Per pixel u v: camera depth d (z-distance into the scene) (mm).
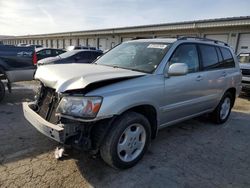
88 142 2684
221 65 4820
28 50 6250
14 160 3129
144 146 3221
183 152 3666
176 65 3266
